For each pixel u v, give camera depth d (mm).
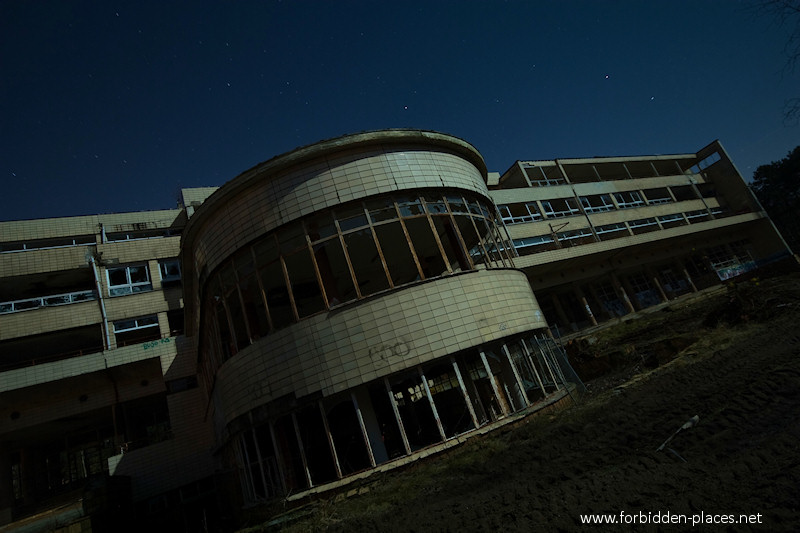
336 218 11641
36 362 24469
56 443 25969
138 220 26406
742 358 11211
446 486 7895
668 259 38156
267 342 11180
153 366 22656
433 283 11078
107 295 23203
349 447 13844
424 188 12164
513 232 29688
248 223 11969
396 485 8828
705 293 35031
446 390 15117
